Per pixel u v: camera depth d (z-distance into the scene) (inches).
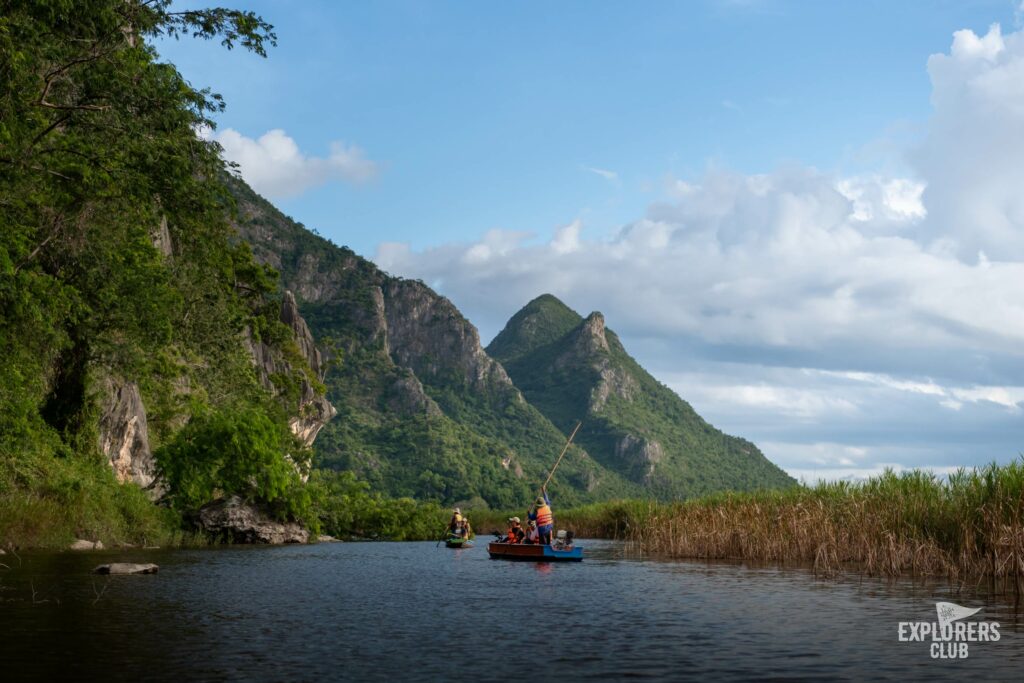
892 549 834.2
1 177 918.4
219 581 780.0
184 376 2321.6
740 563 1024.2
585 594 693.9
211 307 2402.8
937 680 356.2
